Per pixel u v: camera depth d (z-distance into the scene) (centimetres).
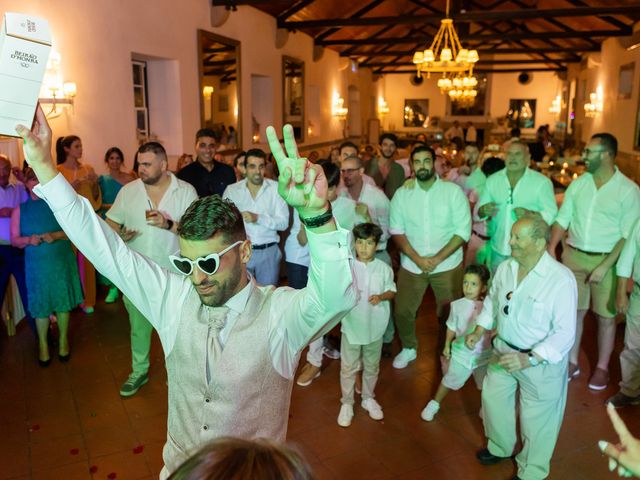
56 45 570
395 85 2669
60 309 439
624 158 1282
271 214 432
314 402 394
